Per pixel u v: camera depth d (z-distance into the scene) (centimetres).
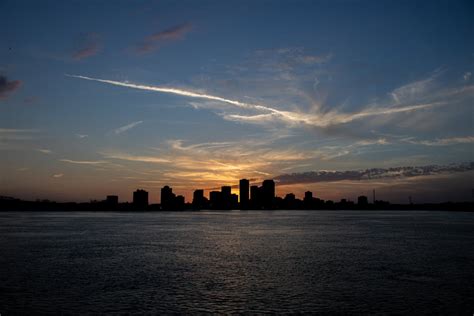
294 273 5500
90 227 16425
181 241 10225
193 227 16750
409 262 6488
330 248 8544
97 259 6875
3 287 4653
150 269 5841
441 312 3700
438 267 6006
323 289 4531
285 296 4216
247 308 3794
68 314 3634
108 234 12569
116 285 4741
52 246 8956
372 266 6091
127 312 3691
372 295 4259
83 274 5447
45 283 4862
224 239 10800
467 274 5428
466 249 8262
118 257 7125
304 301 4025
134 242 9925
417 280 5022
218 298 4144
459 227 16325
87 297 4194
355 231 14075
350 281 4959
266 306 3856
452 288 4578
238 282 4900
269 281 4959
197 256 7250
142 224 19338
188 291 4434
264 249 8394
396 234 12512
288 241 10231
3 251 8000
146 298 4147
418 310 3750
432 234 12506
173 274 5438
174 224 19525
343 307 3828
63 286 4697
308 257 7081
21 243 9631
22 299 4125
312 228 15962
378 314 3628
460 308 3809
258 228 16112
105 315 3603
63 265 6219
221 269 5831
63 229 14988
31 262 6531
